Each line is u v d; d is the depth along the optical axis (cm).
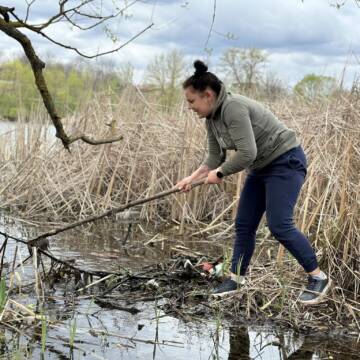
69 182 904
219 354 400
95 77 998
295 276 539
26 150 1005
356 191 573
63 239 729
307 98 1009
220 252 691
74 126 973
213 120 463
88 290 529
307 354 406
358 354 409
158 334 432
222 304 494
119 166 919
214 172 467
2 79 1084
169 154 920
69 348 394
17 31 356
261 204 498
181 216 866
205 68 450
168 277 563
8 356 373
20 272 561
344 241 561
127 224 842
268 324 461
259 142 461
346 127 680
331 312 486
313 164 611
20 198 934
